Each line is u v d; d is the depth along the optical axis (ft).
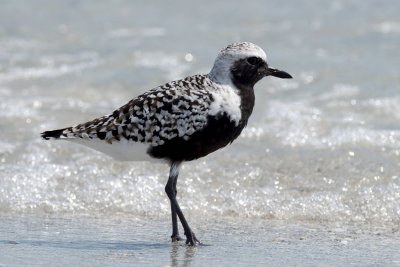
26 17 83.46
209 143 37.81
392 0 85.20
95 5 87.04
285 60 69.21
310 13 82.89
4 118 56.80
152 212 43.73
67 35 78.28
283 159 49.34
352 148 50.93
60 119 57.00
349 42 74.02
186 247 37.01
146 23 81.61
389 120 55.93
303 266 34.27
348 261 35.09
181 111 36.83
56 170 48.03
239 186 46.14
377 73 65.26
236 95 38.09
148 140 37.11
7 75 67.67
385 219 42.65
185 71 67.51
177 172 38.47
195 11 85.25
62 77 67.05
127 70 68.18
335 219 42.73
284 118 56.54
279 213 43.39
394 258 35.63
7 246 36.32
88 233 39.17
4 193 45.24
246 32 77.87
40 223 40.96
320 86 63.16
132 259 34.76
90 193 45.47
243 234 39.60
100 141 37.22
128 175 47.32
